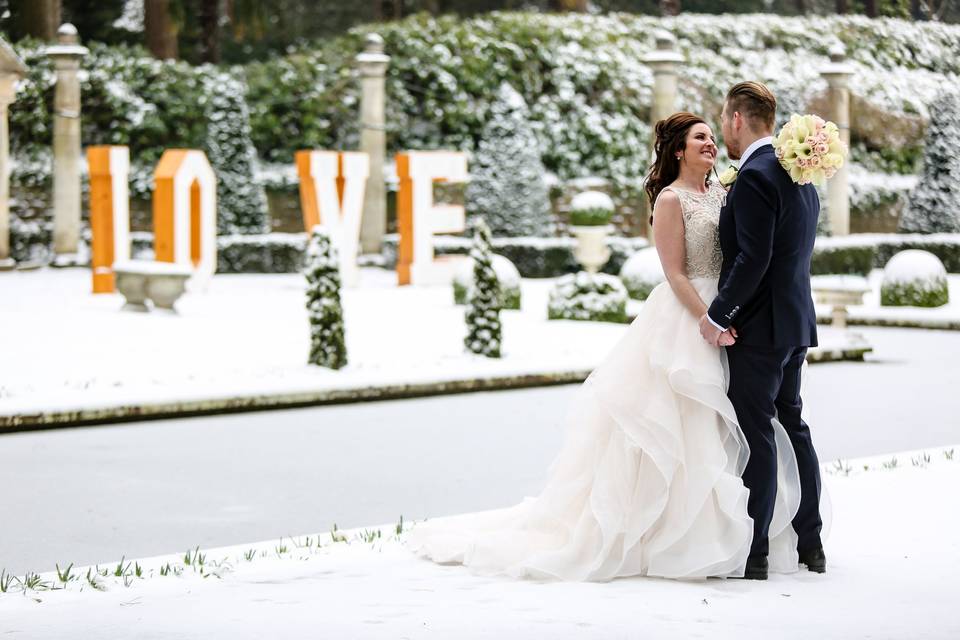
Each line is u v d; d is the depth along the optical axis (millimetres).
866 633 4734
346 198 25047
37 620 5074
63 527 8125
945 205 32250
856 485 7863
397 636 4707
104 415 12055
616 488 5793
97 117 31312
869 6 39969
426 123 33156
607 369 5926
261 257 30078
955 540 6402
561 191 32438
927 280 21891
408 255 26062
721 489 5660
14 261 28391
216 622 4965
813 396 13703
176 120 31656
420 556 6363
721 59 35406
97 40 42438
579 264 29250
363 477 9664
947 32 37781
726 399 5730
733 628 4793
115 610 5230
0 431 11539
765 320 5738
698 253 5941
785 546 5875
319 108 32969
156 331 17062
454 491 9180
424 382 13797
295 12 47031
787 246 5734
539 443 11102
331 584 5672
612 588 5555
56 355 14891
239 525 8156
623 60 33281
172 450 10758
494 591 5488
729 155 6094
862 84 36500
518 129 30156
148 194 31531
